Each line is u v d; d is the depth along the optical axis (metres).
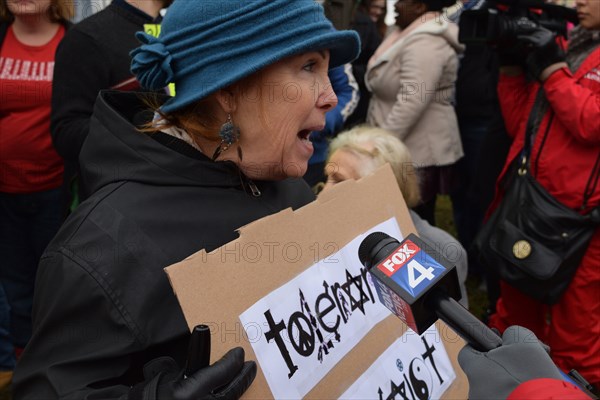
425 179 3.05
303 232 1.00
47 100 2.39
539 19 2.15
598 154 1.95
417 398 1.07
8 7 2.33
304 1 0.96
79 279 0.86
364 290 1.06
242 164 1.02
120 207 0.94
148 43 0.98
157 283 0.90
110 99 1.07
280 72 0.96
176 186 0.99
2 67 2.37
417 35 2.81
